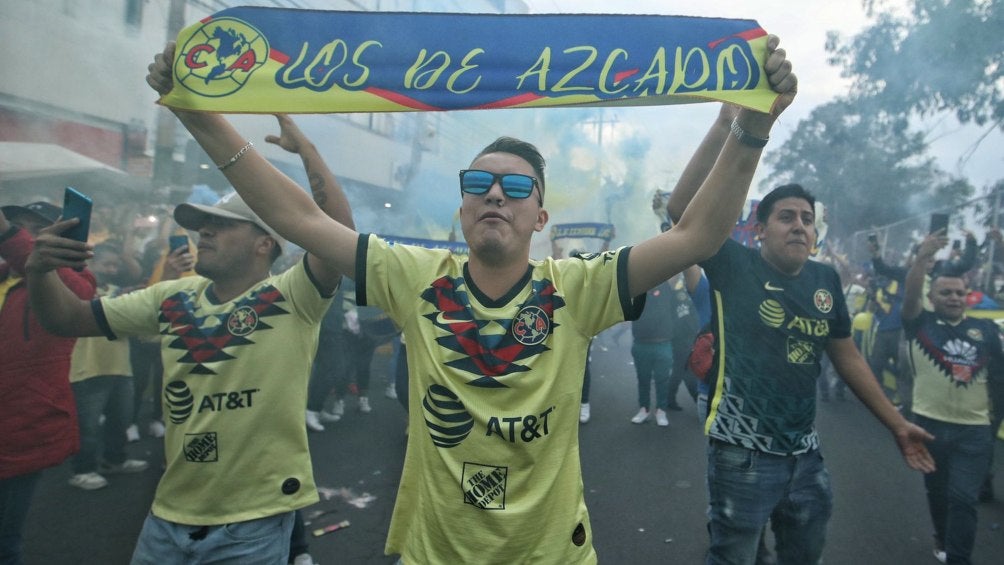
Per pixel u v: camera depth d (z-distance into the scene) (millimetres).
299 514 3096
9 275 2559
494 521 1479
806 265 2707
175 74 1576
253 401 2080
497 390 1491
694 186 2189
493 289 1587
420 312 1582
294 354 2152
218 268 2170
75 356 4172
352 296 6445
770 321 2525
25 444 2465
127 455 4820
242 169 1610
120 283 5859
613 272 1554
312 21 1604
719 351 2592
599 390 8055
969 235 4805
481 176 1544
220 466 2055
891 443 5781
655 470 4844
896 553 3537
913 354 3535
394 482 4453
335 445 5285
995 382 3271
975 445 3254
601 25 1571
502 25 1595
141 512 3879
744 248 2717
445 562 1515
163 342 2156
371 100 1586
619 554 3479
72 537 3531
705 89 1499
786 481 2473
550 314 1547
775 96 1460
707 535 3719
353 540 3551
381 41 1595
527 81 1578
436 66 1590
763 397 2465
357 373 6434
